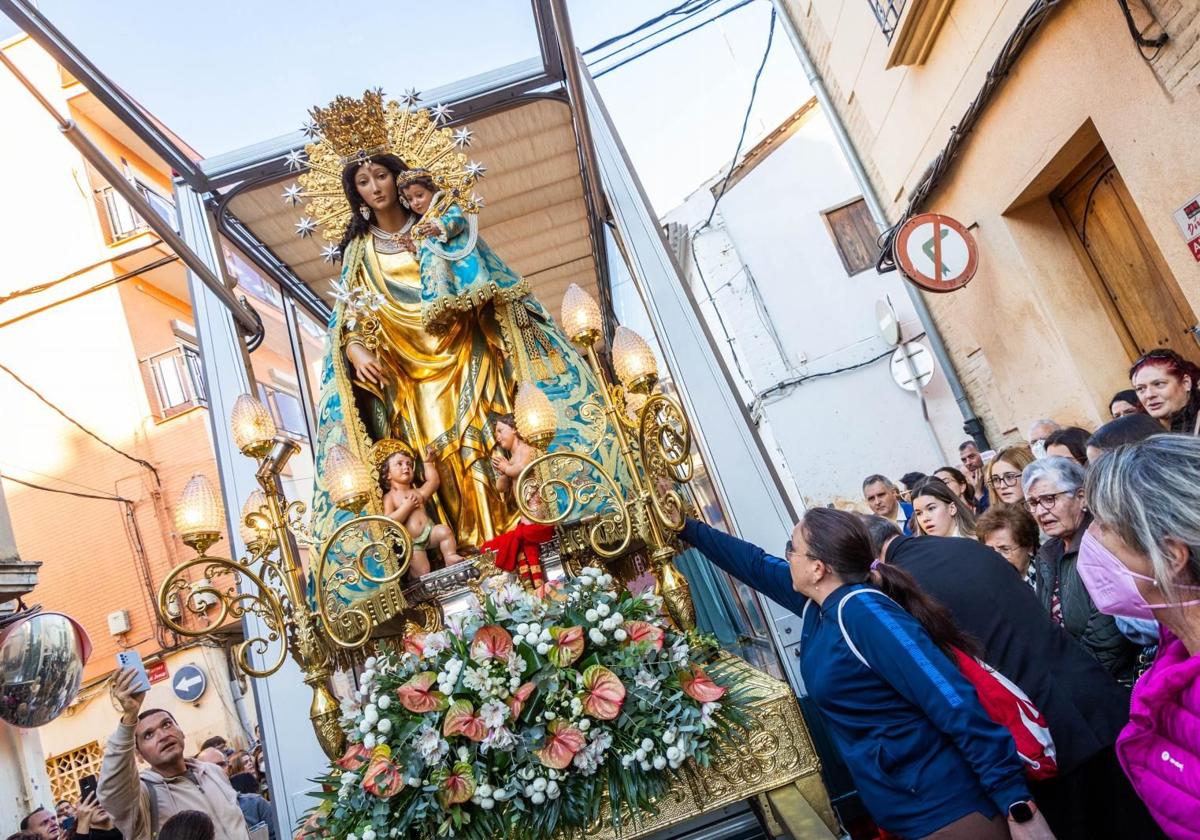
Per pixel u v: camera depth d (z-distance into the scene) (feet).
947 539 8.79
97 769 38.50
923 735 6.81
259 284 25.52
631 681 7.80
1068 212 19.15
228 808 11.30
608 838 7.39
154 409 42.65
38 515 41.42
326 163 11.93
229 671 39.19
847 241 42.14
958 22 18.97
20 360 42.63
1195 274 14.07
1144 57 13.60
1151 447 5.13
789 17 29.14
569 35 11.39
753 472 11.98
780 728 7.65
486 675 7.61
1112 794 7.55
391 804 7.51
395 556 9.84
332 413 10.89
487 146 16.35
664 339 12.82
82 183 43.14
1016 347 21.34
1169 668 5.07
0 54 9.78
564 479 9.82
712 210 40.70
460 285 10.57
